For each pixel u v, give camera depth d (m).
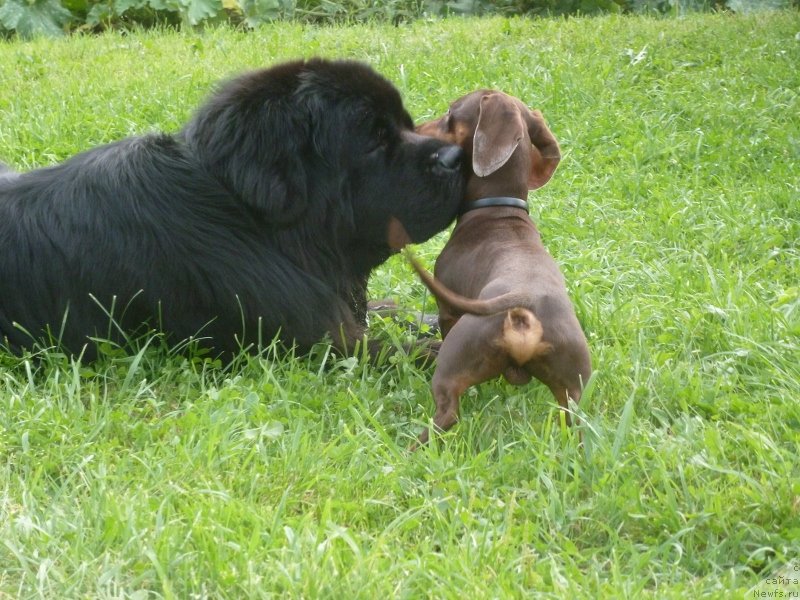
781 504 3.82
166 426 4.43
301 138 4.93
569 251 6.48
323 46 10.72
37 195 5.16
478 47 10.56
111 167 5.11
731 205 7.10
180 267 4.95
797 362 4.95
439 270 4.88
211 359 5.15
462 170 5.00
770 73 9.62
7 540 3.52
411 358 5.06
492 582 3.42
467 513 3.74
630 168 7.79
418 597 3.35
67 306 4.99
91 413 4.48
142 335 5.05
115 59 10.50
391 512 3.94
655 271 6.12
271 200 4.90
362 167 5.02
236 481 4.06
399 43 10.77
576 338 4.21
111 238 4.95
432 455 4.10
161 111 8.58
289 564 3.45
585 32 11.05
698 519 3.77
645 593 3.39
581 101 9.02
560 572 3.55
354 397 4.46
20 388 4.71
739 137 8.38
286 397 4.55
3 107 8.93
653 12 13.62
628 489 3.91
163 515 3.75
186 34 12.16
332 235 5.11
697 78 9.62
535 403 4.67
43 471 4.09
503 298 4.13
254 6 13.41
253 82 5.08
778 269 6.14
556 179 7.62
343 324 5.28
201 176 5.05
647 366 4.95
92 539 3.60
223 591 3.35
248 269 4.99
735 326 5.28
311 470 4.11
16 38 12.49
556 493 3.87
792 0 13.32
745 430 4.23
